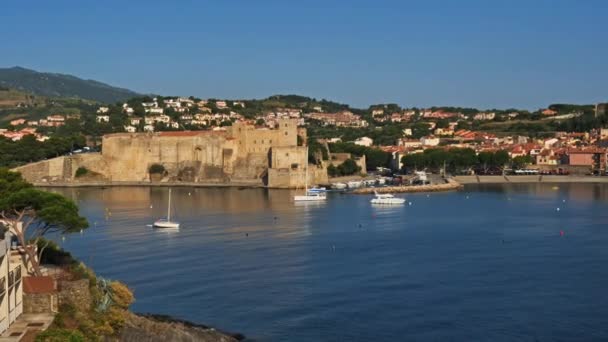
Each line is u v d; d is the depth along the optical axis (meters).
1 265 71.00
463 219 195.75
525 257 138.12
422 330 94.00
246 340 90.19
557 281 118.12
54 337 69.69
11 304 74.56
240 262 133.00
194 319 97.81
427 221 191.62
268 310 102.06
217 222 187.25
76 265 92.94
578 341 90.12
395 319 98.31
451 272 124.88
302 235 165.38
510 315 100.06
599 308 102.88
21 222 91.19
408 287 114.44
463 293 110.81
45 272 88.06
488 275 122.69
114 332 82.62
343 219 195.62
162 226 175.38
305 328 94.75
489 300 107.12
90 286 85.75
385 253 142.38
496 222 188.75
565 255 139.88
